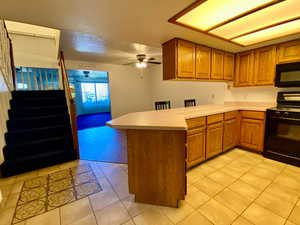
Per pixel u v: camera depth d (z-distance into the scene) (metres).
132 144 1.63
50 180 2.15
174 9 1.47
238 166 2.37
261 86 3.03
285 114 2.31
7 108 2.74
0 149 2.29
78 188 1.96
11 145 2.44
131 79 5.97
